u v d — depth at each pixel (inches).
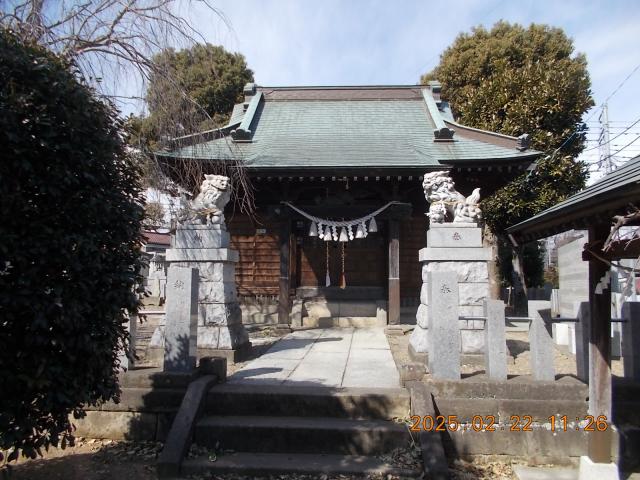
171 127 276.4
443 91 807.1
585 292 330.3
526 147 406.6
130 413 214.2
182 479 174.7
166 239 1200.2
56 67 137.7
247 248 514.0
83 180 142.9
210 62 288.4
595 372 181.3
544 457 194.2
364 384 237.5
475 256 306.3
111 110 166.9
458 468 188.2
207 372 230.2
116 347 162.4
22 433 129.3
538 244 807.7
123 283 154.6
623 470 188.5
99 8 245.0
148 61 253.1
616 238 163.0
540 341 212.7
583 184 630.5
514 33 773.9
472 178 428.8
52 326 134.4
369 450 189.0
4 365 127.6
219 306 306.2
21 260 123.5
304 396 209.0
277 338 413.1
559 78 631.2
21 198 125.3
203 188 322.7
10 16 211.8
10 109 120.7
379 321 494.9
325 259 513.0
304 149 460.8
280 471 175.6
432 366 217.6
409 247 508.4
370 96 624.1
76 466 186.9
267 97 624.4
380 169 399.2
